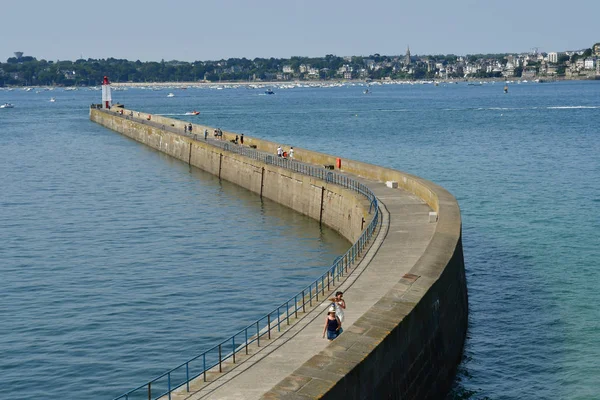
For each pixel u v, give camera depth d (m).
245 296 66.62
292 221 98.19
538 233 88.06
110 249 85.06
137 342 56.56
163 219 101.31
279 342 41.78
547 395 47.47
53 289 70.06
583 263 74.88
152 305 64.75
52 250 85.06
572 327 57.88
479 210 102.81
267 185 115.44
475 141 195.12
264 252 82.19
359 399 35.06
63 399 48.28
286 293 67.19
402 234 64.88
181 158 164.88
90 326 60.09
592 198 109.50
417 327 42.94
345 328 42.88
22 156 176.75
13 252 84.38
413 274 48.16
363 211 76.81
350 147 187.00
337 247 83.50
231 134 153.88
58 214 106.06
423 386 43.78
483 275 71.94
